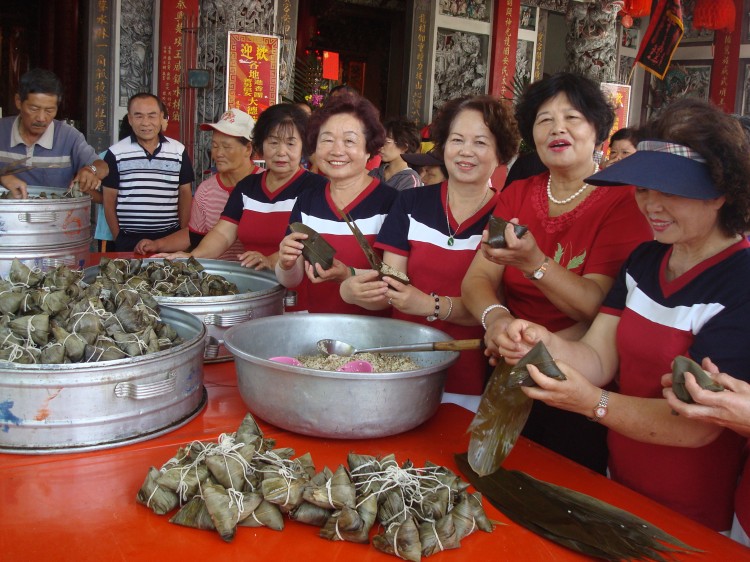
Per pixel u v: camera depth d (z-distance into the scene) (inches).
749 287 50.0
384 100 478.9
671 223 51.7
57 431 54.1
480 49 318.3
